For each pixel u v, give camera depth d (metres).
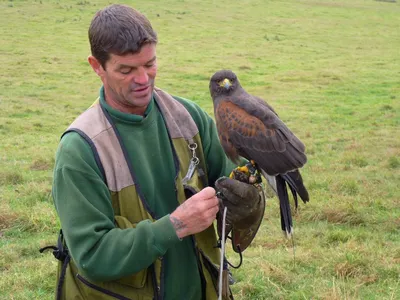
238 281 6.93
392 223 9.08
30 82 25.39
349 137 16.42
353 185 10.94
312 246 8.05
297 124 18.53
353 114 20.22
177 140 3.39
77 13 43.50
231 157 4.24
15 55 30.92
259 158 4.02
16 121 18.30
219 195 3.28
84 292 3.16
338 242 8.24
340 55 34.53
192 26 41.81
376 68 30.31
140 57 2.98
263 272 7.03
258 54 33.72
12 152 14.27
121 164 3.14
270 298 6.55
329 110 20.91
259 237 8.52
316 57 33.50
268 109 4.26
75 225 2.93
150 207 3.21
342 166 12.95
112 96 3.17
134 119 3.20
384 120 18.95
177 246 3.31
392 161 12.98
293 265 7.30
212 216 2.98
